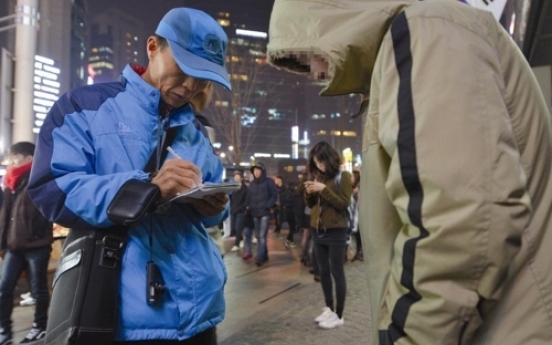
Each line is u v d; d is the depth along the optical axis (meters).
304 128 74.44
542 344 0.89
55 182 1.33
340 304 4.33
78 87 1.52
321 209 4.31
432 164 0.86
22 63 9.38
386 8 1.09
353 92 1.24
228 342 3.99
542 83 8.22
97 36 114.81
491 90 0.91
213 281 1.54
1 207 4.56
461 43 0.93
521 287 0.93
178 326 1.40
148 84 1.52
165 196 1.34
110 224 1.30
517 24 8.20
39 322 4.23
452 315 0.83
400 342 0.92
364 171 1.13
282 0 1.19
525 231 0.96
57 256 7.24
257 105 69.81
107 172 1.42
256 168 8.98
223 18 85.00
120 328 1.33
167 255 1.42
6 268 4.20
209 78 1.47
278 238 13.88
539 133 1.02
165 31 1.49
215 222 1.82
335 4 1.12
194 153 1.62
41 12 12.52
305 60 1.25
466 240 0.81
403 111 0.92
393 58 1.00
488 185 0.83
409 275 0.89
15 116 9.32
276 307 5.23
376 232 1.07
